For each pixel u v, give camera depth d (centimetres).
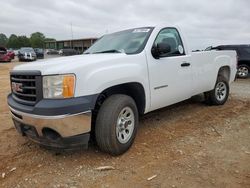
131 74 397
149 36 460
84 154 391
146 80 427
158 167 353
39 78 337
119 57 396
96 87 349
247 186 308
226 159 374
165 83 469
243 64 1416
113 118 364
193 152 397
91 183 319
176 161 368
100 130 366
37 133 352
